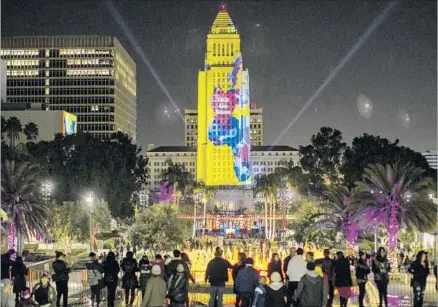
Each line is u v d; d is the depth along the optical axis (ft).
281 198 577.43
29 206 240.53
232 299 145.89
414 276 115.44
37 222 248.11
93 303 123.44
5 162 240.94
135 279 126.21
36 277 184.85
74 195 415.23
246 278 100.27
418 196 223.92
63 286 117.08
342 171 412.36
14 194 239.71
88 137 477.36
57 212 343.26
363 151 402.72
